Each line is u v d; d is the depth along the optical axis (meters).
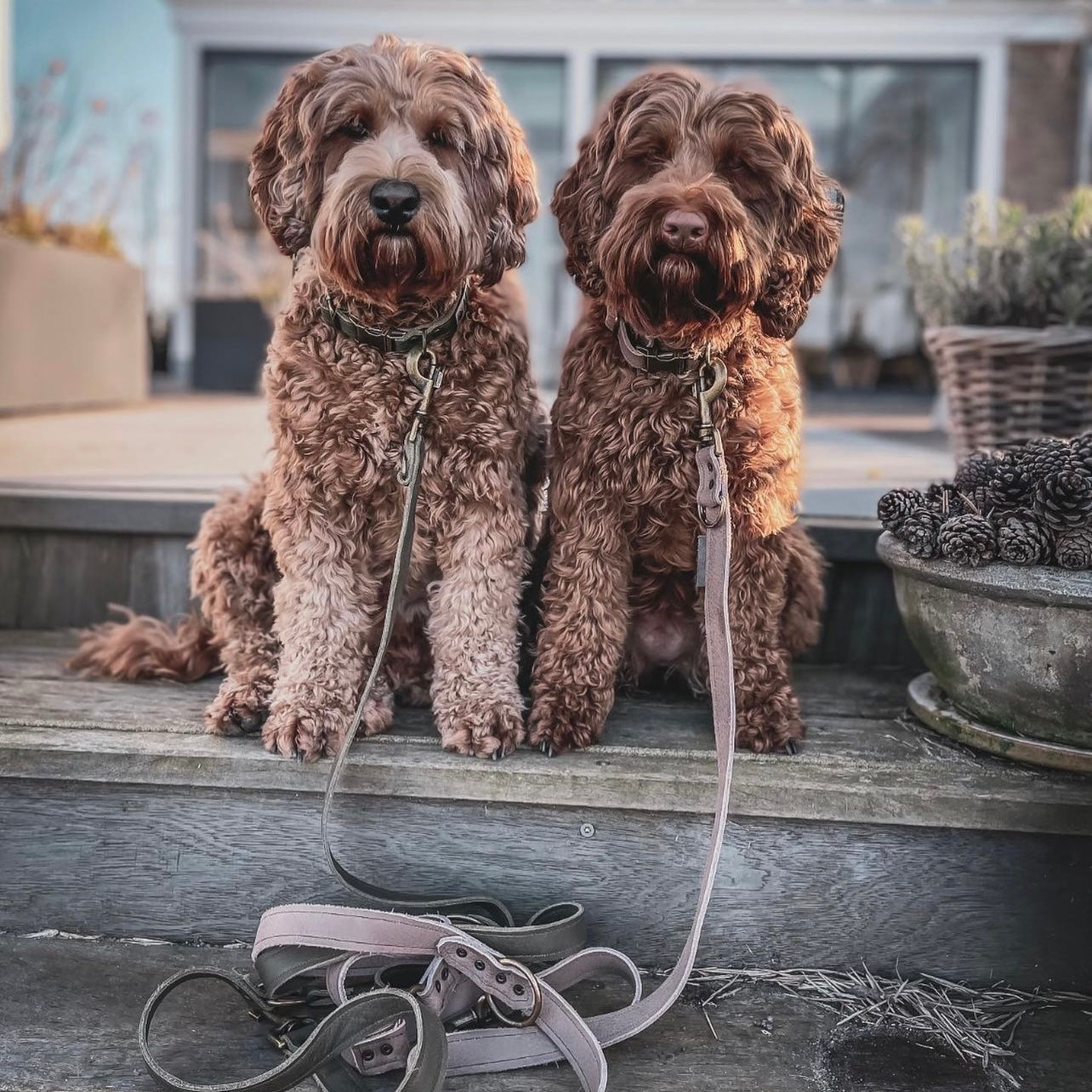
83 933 2.20
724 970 2.15
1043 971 2.13
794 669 2.85
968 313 3.05
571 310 10.96
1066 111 10.75
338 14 10.87
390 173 1.95
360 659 2.25
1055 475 2.04
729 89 2.13
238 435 4.91
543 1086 1.82
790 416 2.26
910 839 2.11
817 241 2.22
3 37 6.05
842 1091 1.83
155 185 11.27
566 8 10.74
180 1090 1.67
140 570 2.94
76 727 2.24
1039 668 2.03
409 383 2.13
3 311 5.57
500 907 2.09
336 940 1.87
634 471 2.19
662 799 2.09
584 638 2.23
